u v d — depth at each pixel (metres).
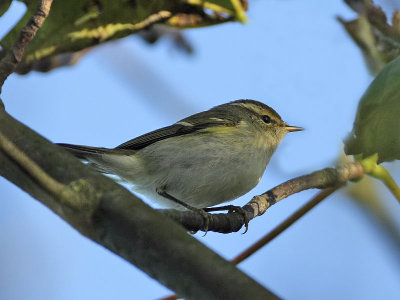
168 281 4.68
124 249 4.84
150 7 9.49
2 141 5.11
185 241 4.70
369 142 6.37
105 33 9.55
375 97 6.32
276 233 8.49
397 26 8.06
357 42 8.40
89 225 4.90
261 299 4.28
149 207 4.94
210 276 4.47
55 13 9.27
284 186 9.77
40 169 5.04
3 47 9.24
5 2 8.84
